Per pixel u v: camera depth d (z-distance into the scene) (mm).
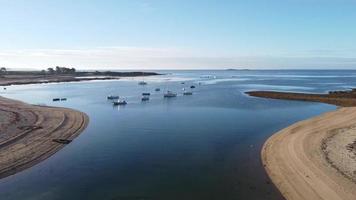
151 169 29781
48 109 65438
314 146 34500
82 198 23719
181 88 131625
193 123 52094
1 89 124500
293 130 43812
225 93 106000
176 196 24078
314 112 62750
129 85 150875
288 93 92750
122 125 50594
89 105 76938
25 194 24328
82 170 29469
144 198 23719
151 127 48938
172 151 35594
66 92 112125
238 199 23484
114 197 23891
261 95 91812
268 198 23484
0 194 24328
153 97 94500
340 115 52906
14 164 30547
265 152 34344
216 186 25781
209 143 38938
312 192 23875
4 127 44844
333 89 118625
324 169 27734
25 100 87250
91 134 44062
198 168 29953
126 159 32719
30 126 46250
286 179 26531
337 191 23672
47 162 31594
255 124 50938
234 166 30359
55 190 25078
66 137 41531
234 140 40281
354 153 31734
